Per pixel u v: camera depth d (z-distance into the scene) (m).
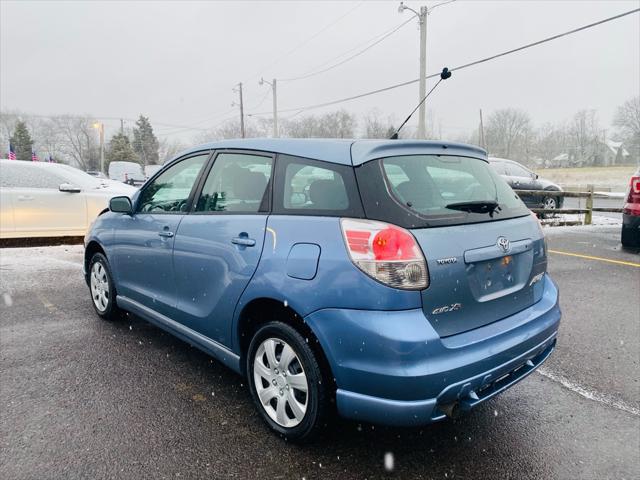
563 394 3.14
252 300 2.60
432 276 2.16
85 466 2.35
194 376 3.34
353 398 2.22
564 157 75.75
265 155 2.83
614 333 4.20
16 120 88.56
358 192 2.31
